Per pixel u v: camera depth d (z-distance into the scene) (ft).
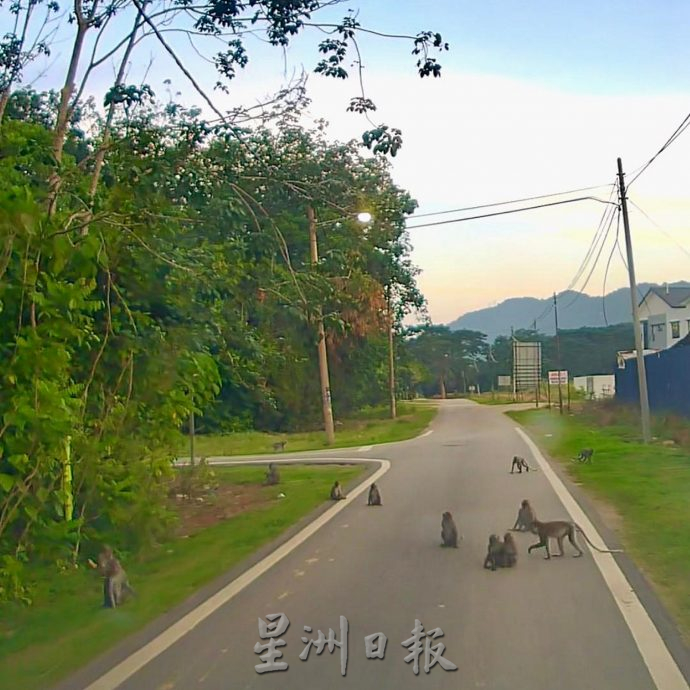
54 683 21.13
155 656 22.72
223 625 25.39
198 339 44.19
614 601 26.50
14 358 29.55
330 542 38.45
